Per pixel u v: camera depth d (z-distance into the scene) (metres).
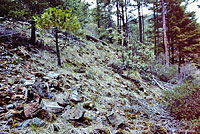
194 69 10.46
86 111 2.68
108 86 4.65
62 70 4.35
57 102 2.56
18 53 4.00
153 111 3.80
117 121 2.51
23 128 1.68
